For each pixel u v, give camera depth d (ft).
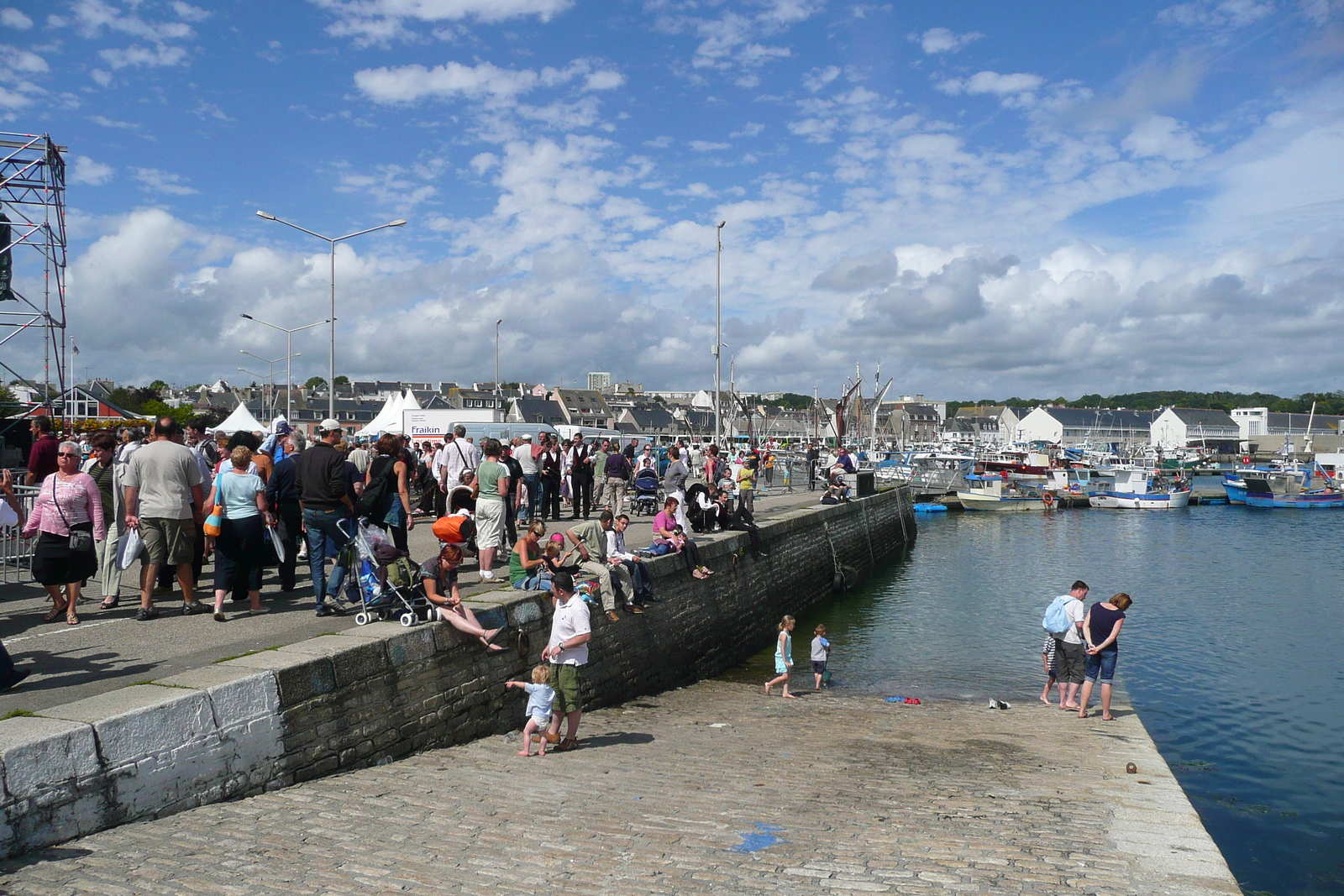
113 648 25.26
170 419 29.91
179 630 27.84
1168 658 63.05
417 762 26.27
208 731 20.26
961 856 20.12
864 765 31.73
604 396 492.95
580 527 42.32
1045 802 26.86
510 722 32.73
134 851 16.83
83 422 91.86
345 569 29.94
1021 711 45.55
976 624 74.23
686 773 27.99
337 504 30.30
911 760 33.22
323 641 25.73
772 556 71.46
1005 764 33.09
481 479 39.04
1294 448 451.12
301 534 34.63
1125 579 100.17
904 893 17.12
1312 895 29.30
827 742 36.22
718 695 48.24
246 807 20.25
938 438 453.17
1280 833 34.32
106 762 17.99
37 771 16.70
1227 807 36.94
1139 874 19.26
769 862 18.69
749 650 62.90
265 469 34.58
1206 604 84.94
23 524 35.55
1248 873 30.91
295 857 17.04
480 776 25.09
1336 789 38.99
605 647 41.45
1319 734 46.44
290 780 22.52
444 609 29.35
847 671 57.16
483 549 38.63
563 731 34.12
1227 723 48.39
